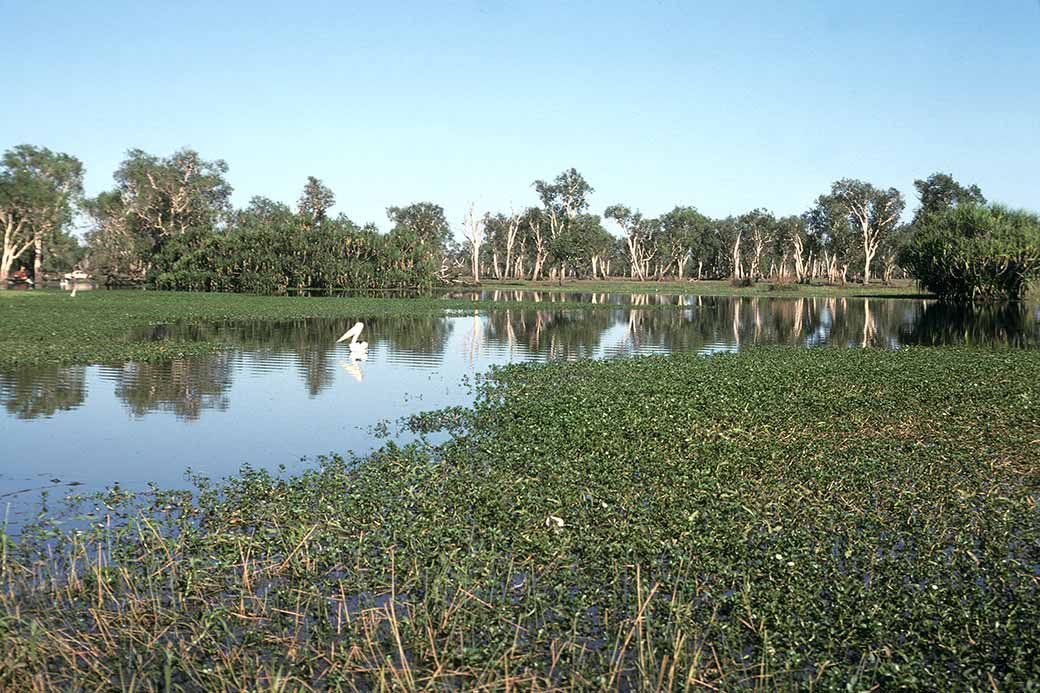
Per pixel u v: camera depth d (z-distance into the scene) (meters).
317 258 76.19
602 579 9.91
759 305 72.25
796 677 7.81
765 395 21.64
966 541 11.08
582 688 7.51
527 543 10.71
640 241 147.38
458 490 13.16
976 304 73.31
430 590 9.22
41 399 21.27
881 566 10.26
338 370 27.58
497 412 19.66
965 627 8.60
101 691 7.51
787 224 134.62
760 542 11.10
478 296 81.88
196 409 20.55
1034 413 19.45
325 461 15.57
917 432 17.69
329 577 9.95
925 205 123.75
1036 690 7.39
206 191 95.44
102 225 98.56
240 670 7.87
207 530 11.62
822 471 14.27
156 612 8.84
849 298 86.00
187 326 41.81
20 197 78.81
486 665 7.76
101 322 41.25
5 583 9.60
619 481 13.73
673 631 8.44
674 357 31.16
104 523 11.88
